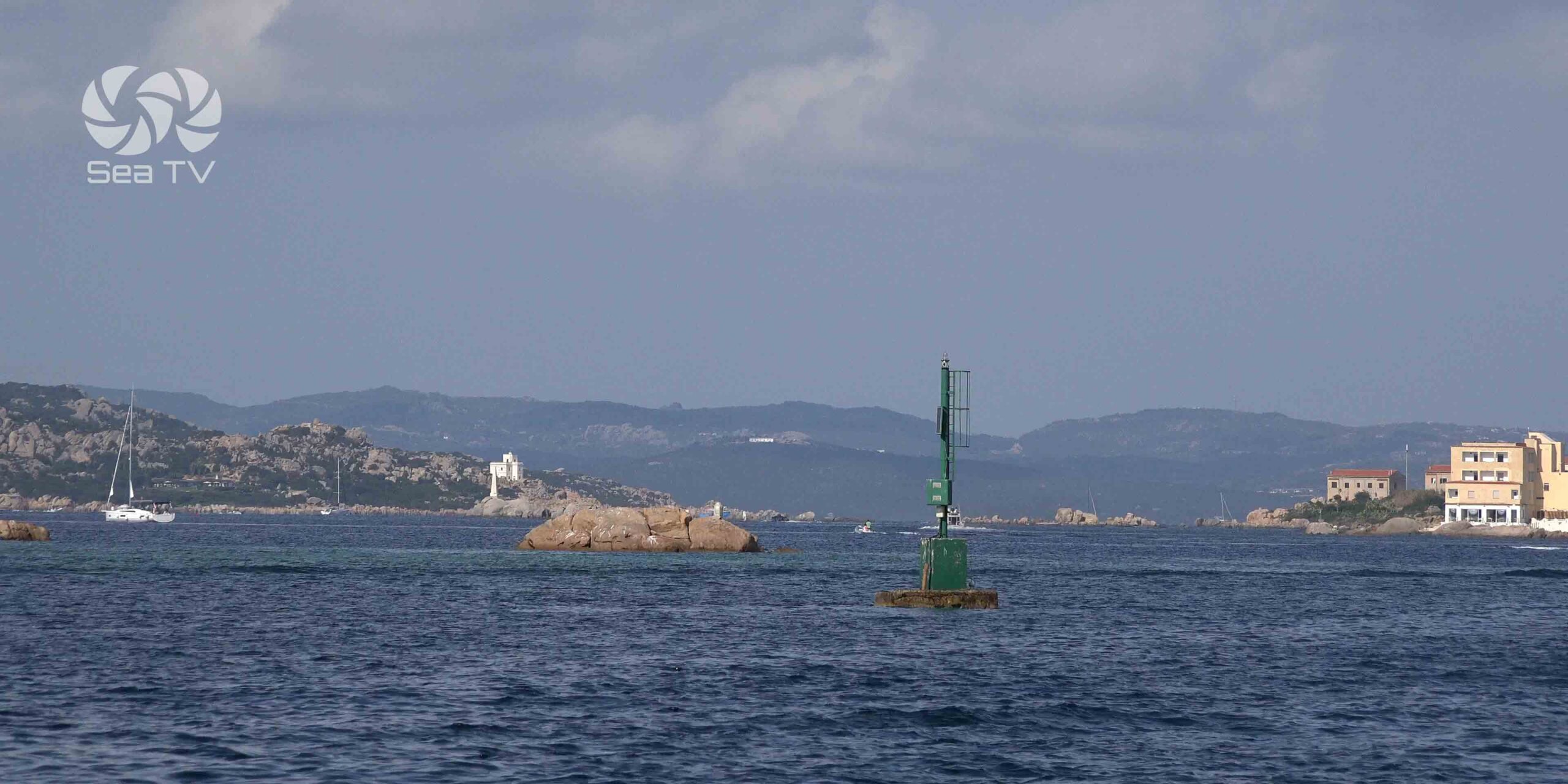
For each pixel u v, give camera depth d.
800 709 152.88
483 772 121.00
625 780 119.06
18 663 180.25
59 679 167.12
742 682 172.50
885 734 140.00
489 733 137.50
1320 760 130.00
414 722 142.25
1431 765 128.12
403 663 186.75
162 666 179.62
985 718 149.38
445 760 125.06
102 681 166.00
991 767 126.00
